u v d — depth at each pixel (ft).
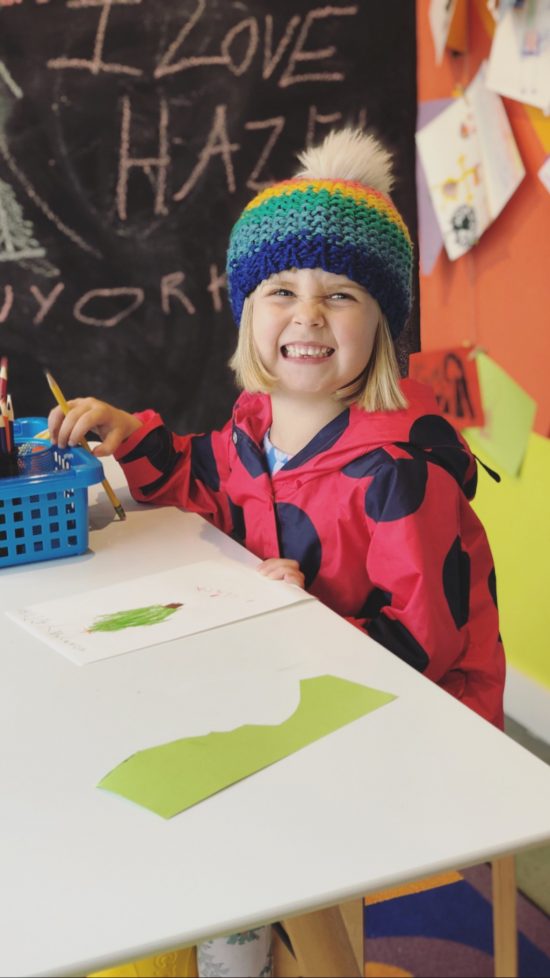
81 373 7.95
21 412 7.94
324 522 3.85
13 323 7.75
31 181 7.52
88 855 2.19
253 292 3.97
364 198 3.79
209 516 4.52
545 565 6.16
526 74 5.46
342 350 3.80
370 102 7.91
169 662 3.01
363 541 3.80
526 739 6.49
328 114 7.86
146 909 2.03
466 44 5.94
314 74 7.76
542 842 2.22
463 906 5.18
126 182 7.65
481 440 6.49
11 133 7.43
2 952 1.94
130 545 4.00
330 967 2.97
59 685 2.90
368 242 3.75
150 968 3.86
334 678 2.88
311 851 2.18
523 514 6.28
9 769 2.50
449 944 4.92
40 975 1.89
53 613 3.38
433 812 2.30
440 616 3.54
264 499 4.04
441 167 6.30
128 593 3.53
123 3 7.34
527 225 5.80
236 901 2.05
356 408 3.93
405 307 4.00
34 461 4.08
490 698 3.76
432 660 3.51
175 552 3.91
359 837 2.22
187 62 7.53
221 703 2.77
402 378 4.28
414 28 7.82
